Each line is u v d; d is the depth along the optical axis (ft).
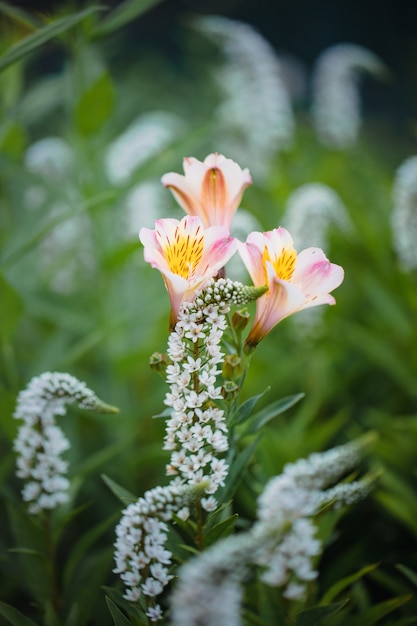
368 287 3.88
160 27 10.97
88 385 3.75
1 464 2.88
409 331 3.76
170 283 2.19
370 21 12.23
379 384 4.02
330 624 2.50
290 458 3.01
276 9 12.16
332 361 4.04
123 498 2.32
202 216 2.38
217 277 2.33
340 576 2.98
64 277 4.62
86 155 3.75
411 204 3.64
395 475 3.30
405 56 11.83
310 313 3.82
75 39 3.40
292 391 3.97
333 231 4.25
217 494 2.33
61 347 3.64
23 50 2.63
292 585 2.05
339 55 6.36
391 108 11.85
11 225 4.39
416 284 3.92
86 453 3.70
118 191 3.45
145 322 3.87
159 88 7.71
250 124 5.86
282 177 5.15
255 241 2.22
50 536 2.60
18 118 4.22
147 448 3.52
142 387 4.09
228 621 1.94
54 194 3.54
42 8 7.51
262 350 3.99
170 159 3.47
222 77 6.20
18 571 3.03
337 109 6.40
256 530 1.99
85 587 2.65
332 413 3.91
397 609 2.98
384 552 3.24
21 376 4.04
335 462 2.11
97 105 3.32
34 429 2.46
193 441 2.21
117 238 3.91
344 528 3.29
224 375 2.28
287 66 9.18
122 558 2.20
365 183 6.15
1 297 3.08
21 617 2.34
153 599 2.23
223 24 5.72
